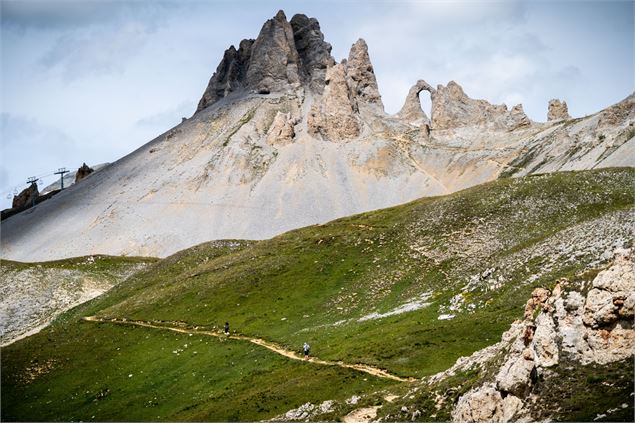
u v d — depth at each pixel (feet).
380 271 476.13
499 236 474.90
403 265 472.85
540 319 168.25
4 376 416.26
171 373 382.63
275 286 490.49
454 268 440.04
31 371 422.82
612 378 148.46
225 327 425.28
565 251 360.07
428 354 293.64
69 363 428.97
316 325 412.98
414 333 328.29
